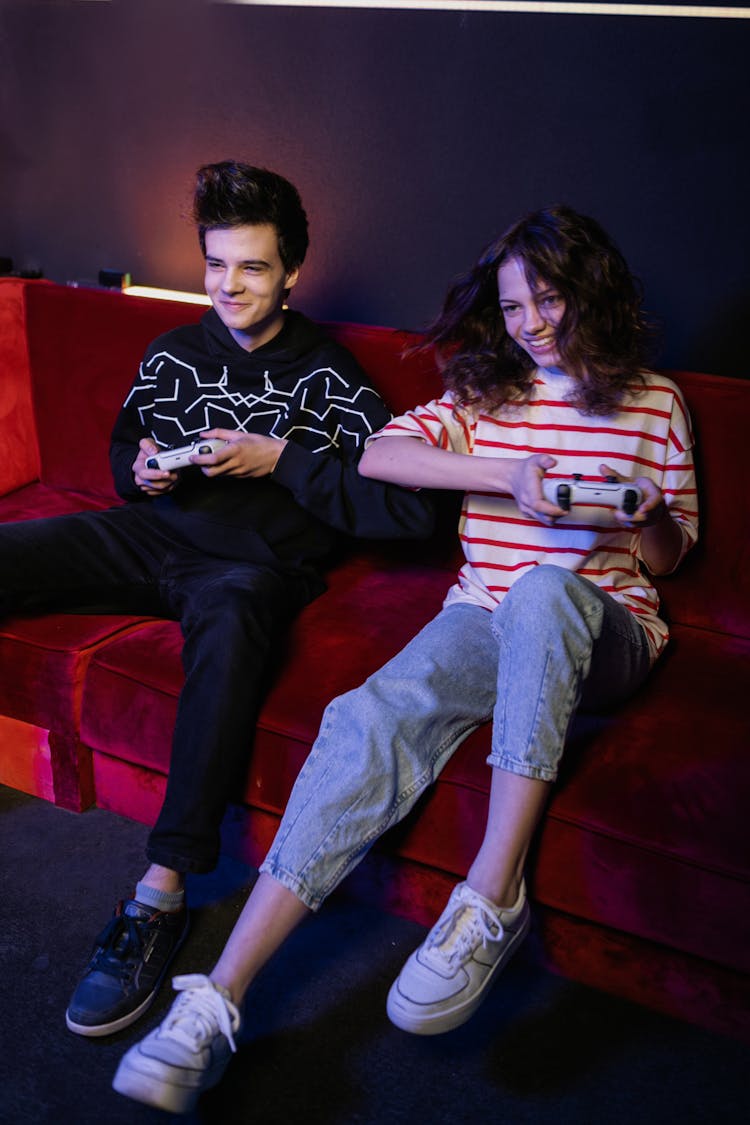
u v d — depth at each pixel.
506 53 1.99
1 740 1.85
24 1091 1.34
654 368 1.93
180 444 1.87
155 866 1.52
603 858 1.36
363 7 2.07
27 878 1.71
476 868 1.34
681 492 1.63
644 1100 1.36
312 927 1.65
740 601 1.77
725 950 1.33
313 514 1.78
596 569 1.60
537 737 1.33
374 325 2.30
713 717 1.54
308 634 1.75
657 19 1.86
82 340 2.15
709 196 1.92
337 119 2.17
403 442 1.64
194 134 2.32
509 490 1.51
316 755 1.40
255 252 1.69
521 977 1.56
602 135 1.97
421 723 1.41
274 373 1.82
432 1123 1.32
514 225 1.57
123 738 1.67
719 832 1.33
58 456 2.27
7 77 2.46
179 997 1.27
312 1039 1.44
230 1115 1.32
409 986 1.31
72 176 2.48
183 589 1.76
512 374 1.62
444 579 1.98
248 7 2.17
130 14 2.28
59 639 1.73
